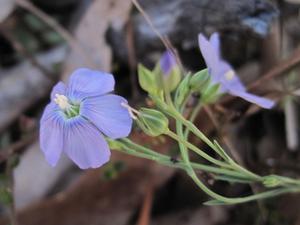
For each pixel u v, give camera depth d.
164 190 0.12
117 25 0.12
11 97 0.13
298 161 0.12
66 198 0.11
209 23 0.11
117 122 0.08
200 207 0.12
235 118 0.11
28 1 0.14
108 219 0.11
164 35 0.11
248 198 0.09
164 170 0.11
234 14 0.11
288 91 0.11
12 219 0.10
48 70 0.13
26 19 0.13
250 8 0.11
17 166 0.11
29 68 0.13
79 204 0.11
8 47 0.13
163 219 0.12
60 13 0.14
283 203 0.11
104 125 0.08
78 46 0.12
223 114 0.11
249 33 0.11
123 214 0.11
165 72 0.09
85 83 0.08
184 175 0.12
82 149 0.08
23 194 0.12
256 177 0.09
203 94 0.09
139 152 0.09
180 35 0.12
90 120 0.08
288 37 0.12
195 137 0.11
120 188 0.11
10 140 0.13
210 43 0.09
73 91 0.08
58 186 0.12
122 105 0.08
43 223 0.11
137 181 0.11
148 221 0.11
